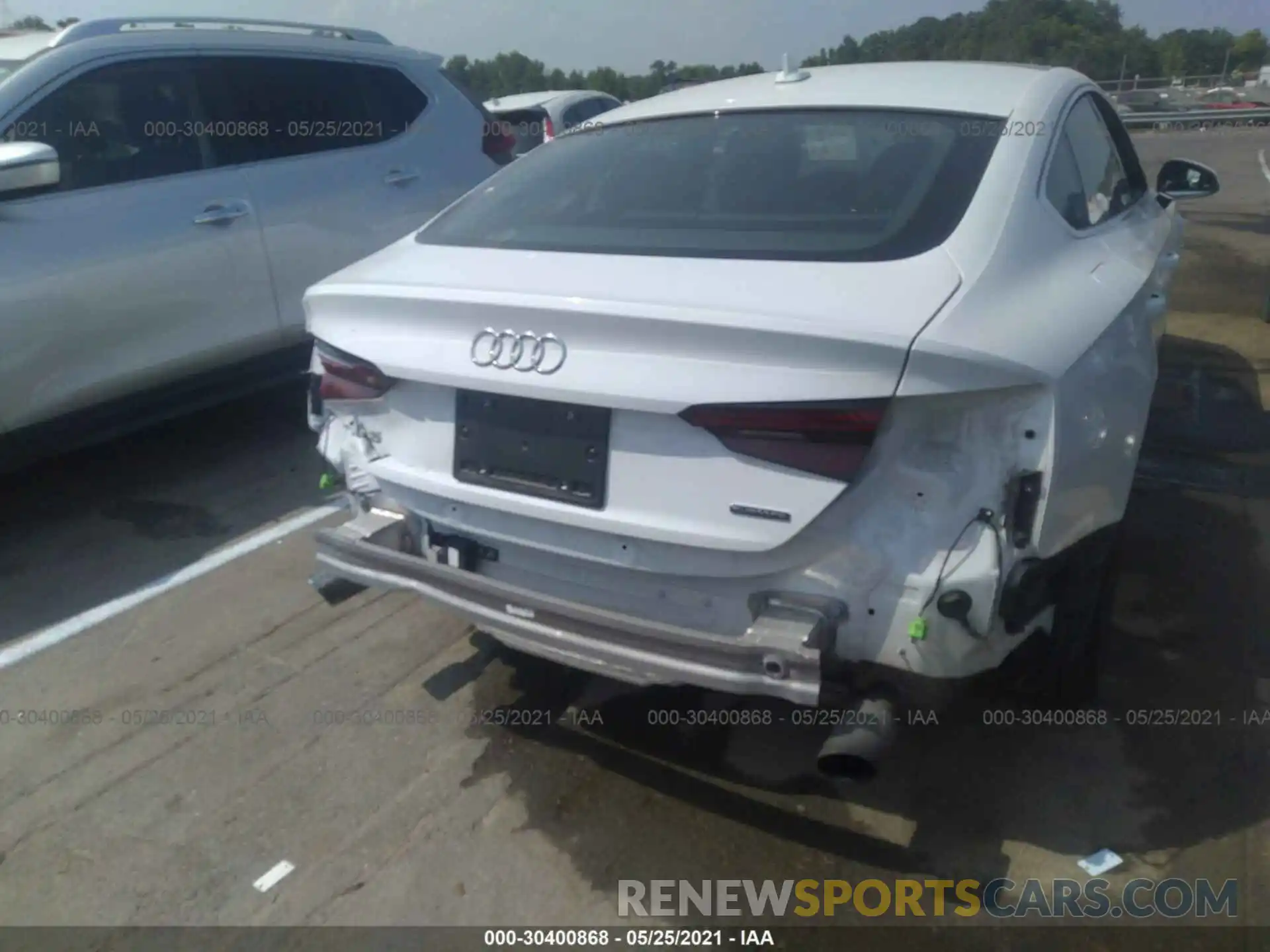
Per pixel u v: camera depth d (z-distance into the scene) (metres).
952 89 3.04
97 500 4.62
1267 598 3.58
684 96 3.42
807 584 2.22
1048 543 2.26
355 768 2.91
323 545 2.74
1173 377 5.97
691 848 2.59
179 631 3.59
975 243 2.40
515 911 2.43
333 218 5.11
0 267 3.92
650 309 2.17
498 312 2.36
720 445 2.17
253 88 4.91
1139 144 21.77
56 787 2.87
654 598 2.39
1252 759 2.82
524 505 2.41
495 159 6.07
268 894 2.50
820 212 2.58
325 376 2.74
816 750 2.93
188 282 4.52
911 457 2.13
